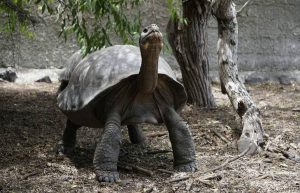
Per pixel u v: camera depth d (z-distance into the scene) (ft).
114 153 21.84
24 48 48.39
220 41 33.09
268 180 22.41
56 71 49.39
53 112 36.27
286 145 28.84
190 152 23.13
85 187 21.03
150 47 20.53
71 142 26.27
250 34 56.29
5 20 43.09
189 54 38.58
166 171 23.09
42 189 20.77
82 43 26.43
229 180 22.27
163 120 23.12
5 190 20.57
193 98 39.34
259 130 28.55
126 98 22.30
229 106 40.19
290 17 57.98
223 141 29.81
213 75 53.93
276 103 43.60
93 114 22.61
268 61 57.21
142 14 50.80
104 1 23.86
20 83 46.93
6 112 35.45
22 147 27.43
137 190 20.77
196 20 38.01
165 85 22.67
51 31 49.08
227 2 32.32
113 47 23.84
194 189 21.01
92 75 22.31
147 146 28.40
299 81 57.11
